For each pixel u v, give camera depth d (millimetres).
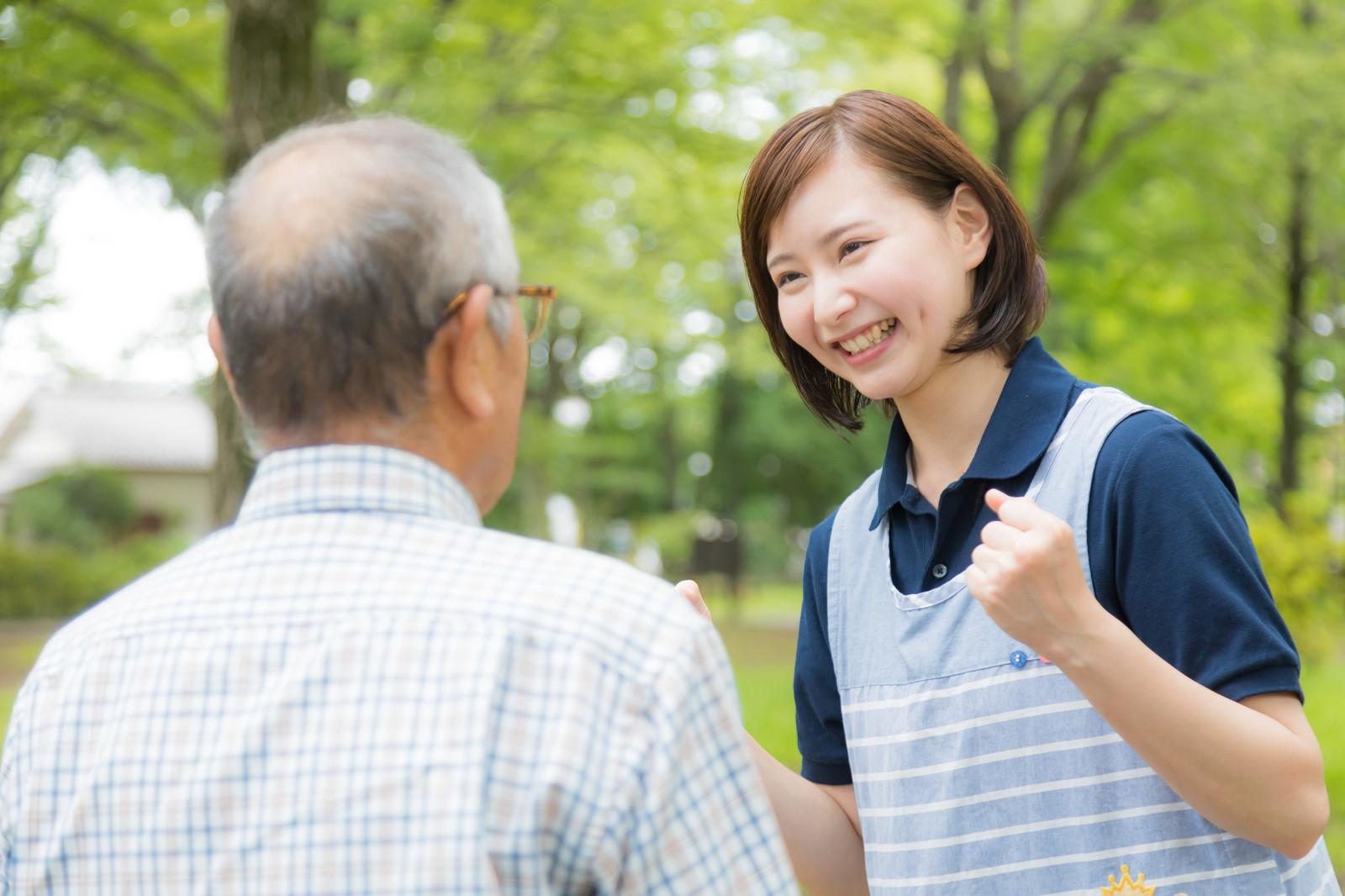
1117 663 1436
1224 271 12773
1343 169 11219
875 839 1867
